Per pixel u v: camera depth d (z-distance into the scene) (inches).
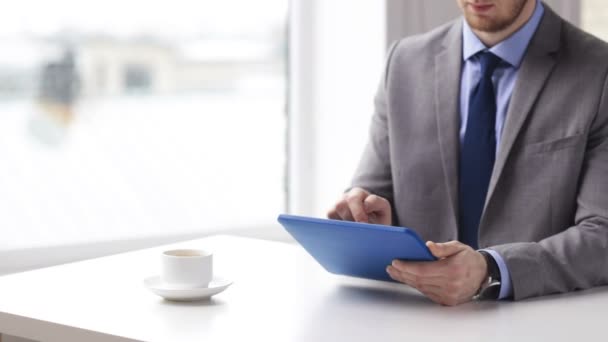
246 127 127.7
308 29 128.4
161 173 121.8
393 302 65.1
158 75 121.2
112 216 118.4
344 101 125.4
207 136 124.8
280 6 129.3
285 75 130.3
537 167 79.5
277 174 130.3
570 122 78.7
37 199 113.3
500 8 80.7
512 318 61.0
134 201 120.0
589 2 130.8
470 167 83.0
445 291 63.9
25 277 72.0
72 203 115.7
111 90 118.2
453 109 84.8
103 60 117.5
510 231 80.2
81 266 76.0
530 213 79.4
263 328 57.7
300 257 80.4
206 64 124.3
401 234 60.8
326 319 60.1
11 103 111.8
